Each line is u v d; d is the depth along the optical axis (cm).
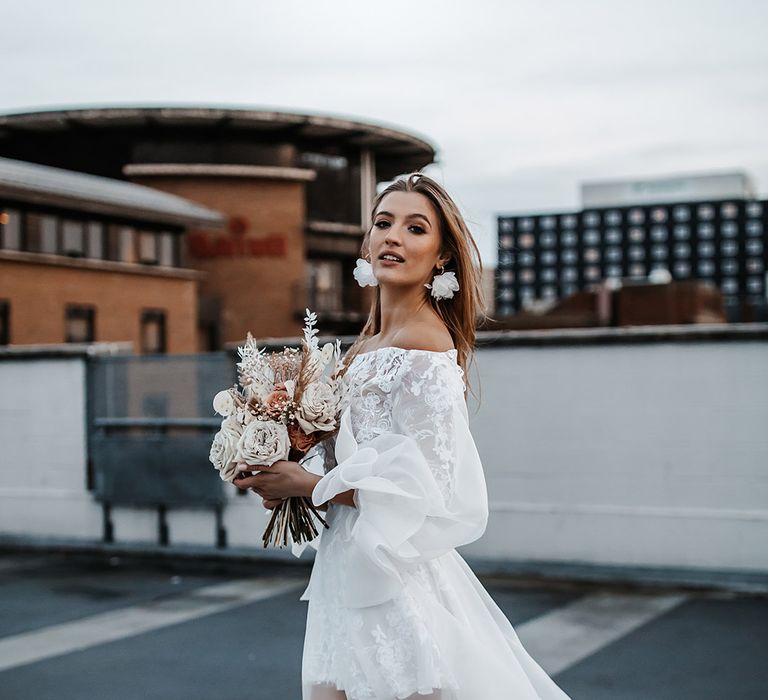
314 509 280
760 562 966
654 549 1002
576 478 1037
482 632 282
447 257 294
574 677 659
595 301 2895
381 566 255
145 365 1235
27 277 2930
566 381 1041
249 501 1175
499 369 1066
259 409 275
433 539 262
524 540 1051
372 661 264
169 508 1213
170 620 851
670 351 1002
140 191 3459
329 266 4238
